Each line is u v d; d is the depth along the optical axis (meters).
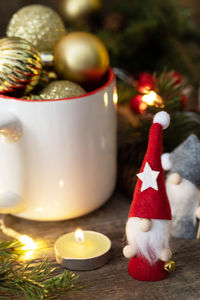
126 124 0.54
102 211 0.47
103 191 0.45
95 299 0.38
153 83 0.50
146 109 0.44
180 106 0.53
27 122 0.41
